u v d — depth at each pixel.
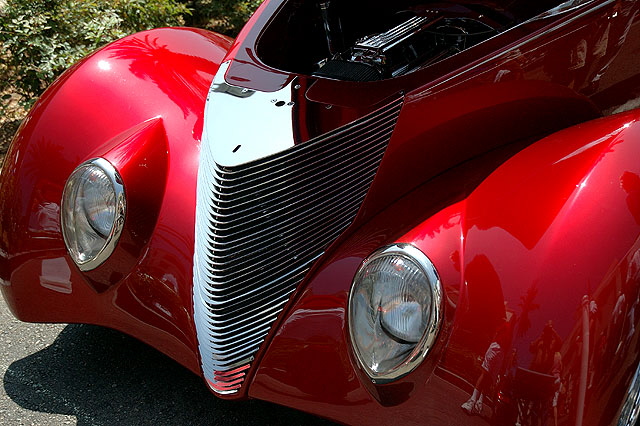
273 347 2.15
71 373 2.77
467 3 2.91
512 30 2.40
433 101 2.27
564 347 1.75
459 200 2.06
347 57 2.95
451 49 2.84
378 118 2.28
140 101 2.71
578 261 1.81
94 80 2.79
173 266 2.38
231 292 2.24
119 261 2.42
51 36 4.91
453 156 2.29
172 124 2.64
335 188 2.24
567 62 2.42
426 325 1.85
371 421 1.96
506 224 1.91
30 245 2.55
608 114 2.69
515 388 1.76
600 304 1.78
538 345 1.76
